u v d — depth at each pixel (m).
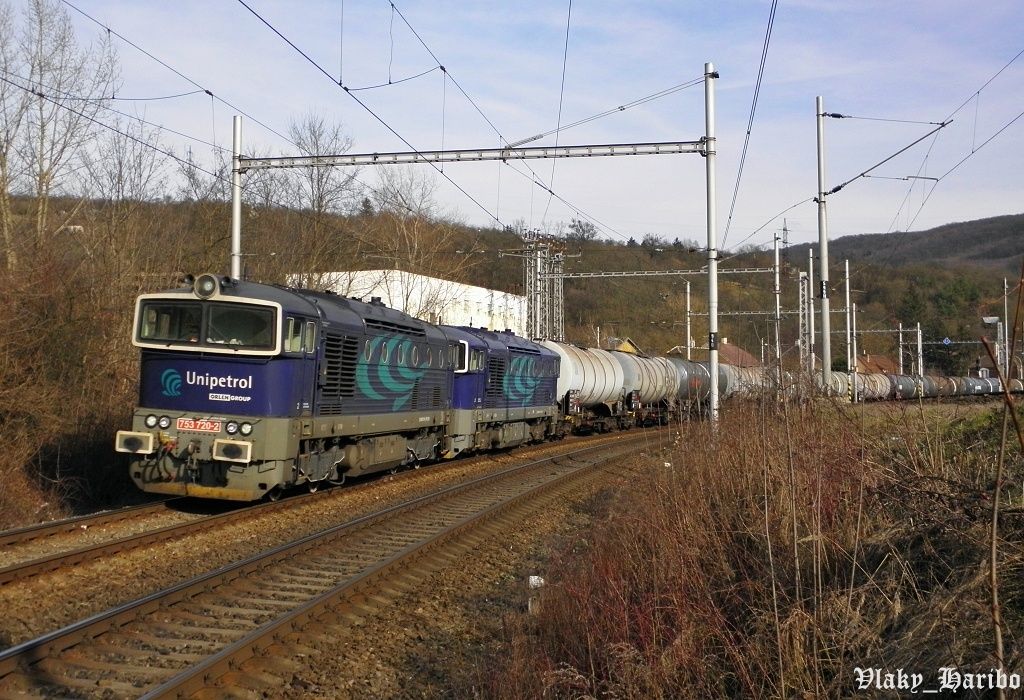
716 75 19.20
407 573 10.44
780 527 7.48
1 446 14.17
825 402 8.44
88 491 15.09
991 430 8.61
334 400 14.44
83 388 16.59
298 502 14.45
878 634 5.84
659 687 5.91
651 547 8.21
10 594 8.45
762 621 6.29
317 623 8.16
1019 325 4.23
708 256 19.22
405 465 19.62
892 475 7.42
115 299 19.22
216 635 7.59
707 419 12.44
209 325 12.74
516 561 12.16
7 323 14.97
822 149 22.34
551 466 22.80
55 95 21.67
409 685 7.17
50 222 20.06
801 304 25.47
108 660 6.84
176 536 11.38
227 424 12.46
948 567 6.27
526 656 7.11
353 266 35.12
